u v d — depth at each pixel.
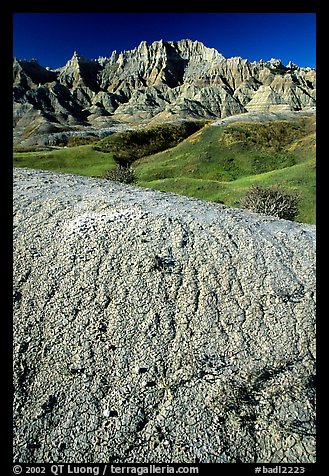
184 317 7.47
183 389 6.27
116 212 10.53
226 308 7.77
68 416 5.81
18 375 6.25
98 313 7.39
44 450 5.46
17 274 8.08
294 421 5.93
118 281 8.09
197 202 12.49
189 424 5.81
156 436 5.66
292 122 87.75
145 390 6.21
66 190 12.30
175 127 100.12
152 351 6.80
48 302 7.55
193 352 6.86
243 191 35.72
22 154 69.81
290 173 41.69
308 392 6.35
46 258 8.60
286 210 21.36
